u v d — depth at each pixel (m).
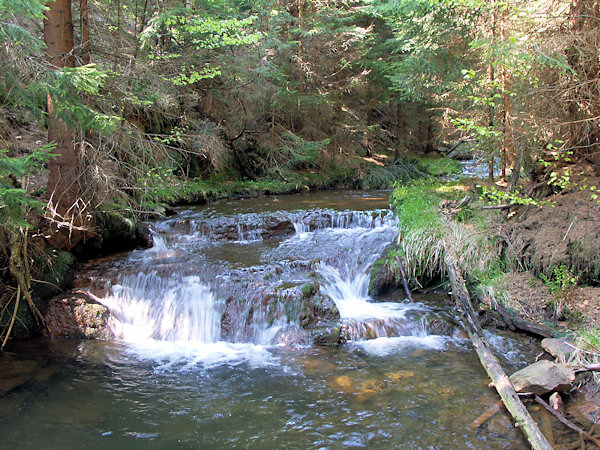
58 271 6.69
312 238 9.16
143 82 8.03
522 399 4.23
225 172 14.35
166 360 5.45
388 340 5.84
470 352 5.43
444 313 6.39
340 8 17.06
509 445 3.65
